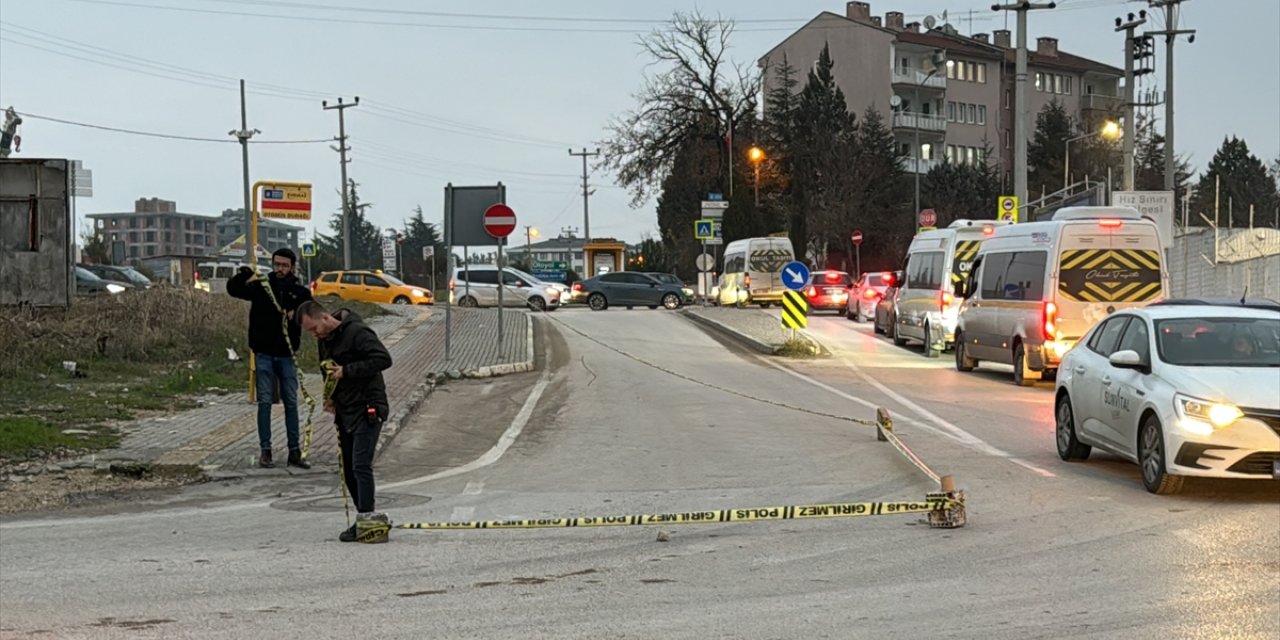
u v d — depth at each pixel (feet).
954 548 40.34
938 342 135.95
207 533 44.14
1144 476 51.37
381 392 43.27
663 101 349.82
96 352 99.09
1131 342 56.18
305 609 32.96
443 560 39.37
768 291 239.09
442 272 390.63
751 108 356.18
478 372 111.14
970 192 403.54
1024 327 103.81
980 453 63.87
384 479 58.08
